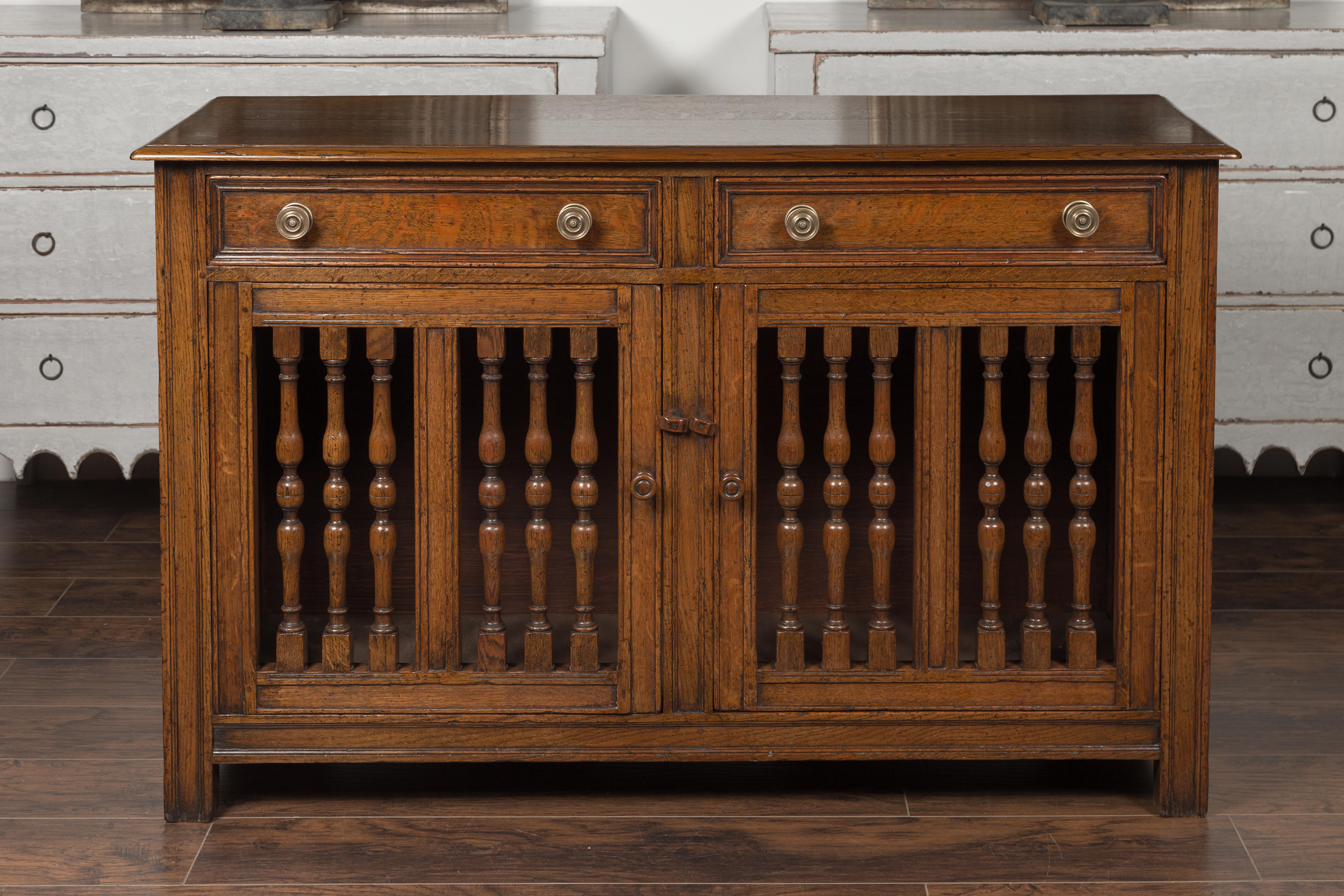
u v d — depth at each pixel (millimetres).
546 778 2127
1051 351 1928
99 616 2715
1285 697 2361
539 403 1952
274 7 3066
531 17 3332
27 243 3035
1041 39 2971
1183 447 1917
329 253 1880
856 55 2982
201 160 1826
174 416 1896
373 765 2164
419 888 1832
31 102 2971
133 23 3188
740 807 2043
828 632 1987
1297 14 3232
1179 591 1948
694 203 1871
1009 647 2188
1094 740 1994
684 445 1926
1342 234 3070
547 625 1998
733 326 1902
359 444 2279
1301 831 1960
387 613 1988
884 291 1902
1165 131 1958
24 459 3131
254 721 1969
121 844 1930
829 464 2041
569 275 1892
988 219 1881
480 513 2299
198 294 1875
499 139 1910
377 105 2234
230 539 1928
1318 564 2994
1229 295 3098
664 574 1952
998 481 1975
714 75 3592
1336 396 3139
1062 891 1823
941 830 1975
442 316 1905
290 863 1888
